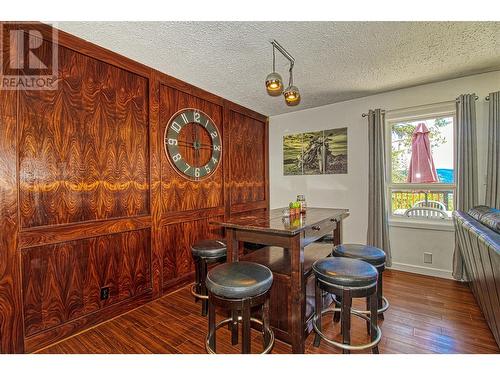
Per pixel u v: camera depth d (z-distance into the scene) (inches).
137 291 95.2
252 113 161.6
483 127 108.3
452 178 120.3
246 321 55.0
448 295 98.5
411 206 130.5
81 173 80.3
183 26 73.4
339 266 62.7
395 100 129.1
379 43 83.4
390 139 135.4
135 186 95.7
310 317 75.1
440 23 72.7
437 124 123.9
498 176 101.4
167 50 87.0
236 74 107.7
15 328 65.8
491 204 103.0
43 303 71.7
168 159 108.5
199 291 90.4
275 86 79.2
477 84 109.7
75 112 78.9
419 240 123.9
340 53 90.0
